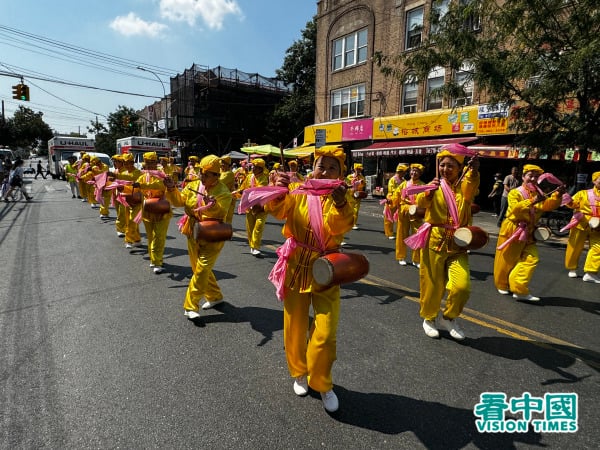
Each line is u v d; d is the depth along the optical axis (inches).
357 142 865.5
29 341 150.6
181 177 1000.2
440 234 151.9
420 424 106.3
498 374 132.6
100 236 356.8
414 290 222.7
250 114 1435.8
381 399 117.3
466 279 149.3
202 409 110.7
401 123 738.8
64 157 1200.8
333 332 108.1
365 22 818.8
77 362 135.3
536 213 202.2
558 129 390.3
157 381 124.3
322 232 106.8
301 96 1314.0
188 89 1381.6
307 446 97.0
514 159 617.6
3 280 224.7
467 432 103.6
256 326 167.5
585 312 192.5
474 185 152.4
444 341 156.7
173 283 224.4
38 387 120.0
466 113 625.9
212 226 164.2
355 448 96.8
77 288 212.7
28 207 564.1
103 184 285.7
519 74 371.2
